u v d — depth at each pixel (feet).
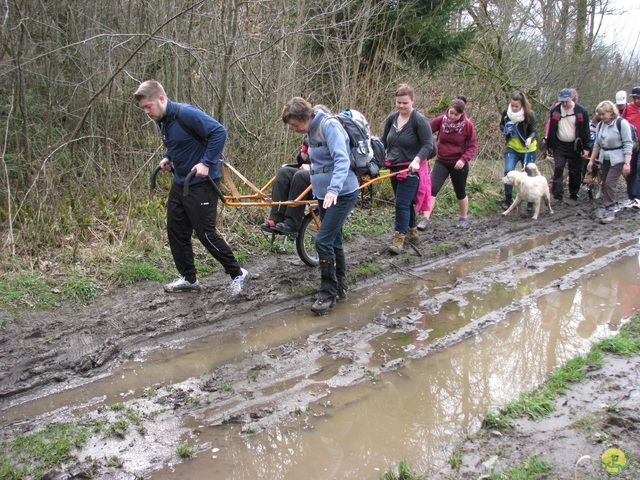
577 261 22.58
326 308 17.17
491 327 16.53
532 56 42.45
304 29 26.35
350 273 20.21
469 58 39.04
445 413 12.34
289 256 21.11
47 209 19.58
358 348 15.08
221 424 11.76
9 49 20.39
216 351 14.82
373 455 10.94
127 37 23.11
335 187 14.84
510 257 23.11
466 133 24.29
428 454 10.88
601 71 49.11
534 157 29.78
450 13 33.17
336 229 16.55
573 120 30.76
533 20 42.86
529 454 10.44
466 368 14.26
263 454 10.90
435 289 19.53
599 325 16.79
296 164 18.74
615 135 27.86
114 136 24.08
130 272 17.93
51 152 20.10
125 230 19.77
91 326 15.42
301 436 11.48
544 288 19.47
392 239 24.02
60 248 18.66
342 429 11.73
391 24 31.12
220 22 23.50
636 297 18.85
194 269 17.53
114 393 12.85
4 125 21.39
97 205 21.30
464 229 26.43
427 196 22.34
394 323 16.56
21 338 14.60
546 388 12.76
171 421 11.82
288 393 12.93
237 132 25.30
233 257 17.16
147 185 22.80
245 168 24.68
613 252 23.20
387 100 31.37
